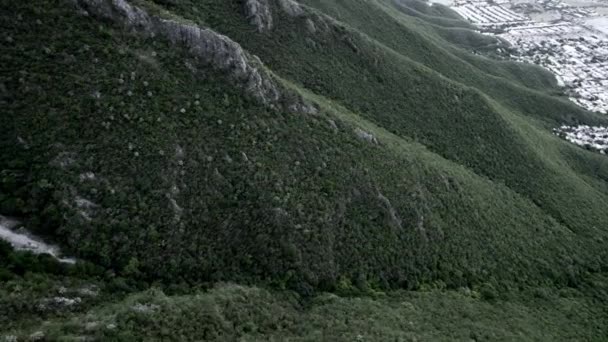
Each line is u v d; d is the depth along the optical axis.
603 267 106.00
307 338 56.78
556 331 77.75
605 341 79.50
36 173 58.03
